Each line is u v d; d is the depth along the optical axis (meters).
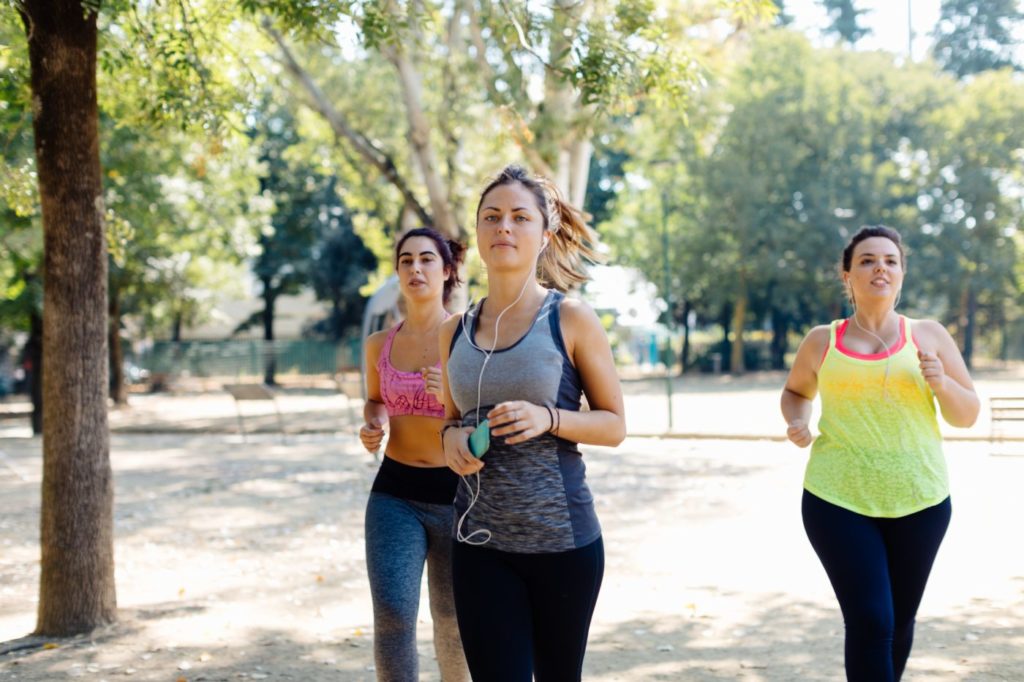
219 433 24.30
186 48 8.07
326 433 23.41
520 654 3.15
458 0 17.05
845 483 4.04
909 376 4.05
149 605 7.27
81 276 6.39
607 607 7.03
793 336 55.25
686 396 32.94
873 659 3.79
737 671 5.51
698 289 45.94
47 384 6.50
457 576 3.26
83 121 6.29
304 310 64.50
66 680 5.57
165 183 24.91
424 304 4.48
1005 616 6.50
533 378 3.17
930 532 4.02
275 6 7.10
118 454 19.64
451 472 4.27
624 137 19.22
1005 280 42.69
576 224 3.56
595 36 7.09
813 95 40.91
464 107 19.30
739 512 11.05
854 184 40.25
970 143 40.88
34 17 6.15
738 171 40.22
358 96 23.78
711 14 11.44
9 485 15.16
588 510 3.20
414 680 4.04
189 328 48.06
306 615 7.01
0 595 7.91
